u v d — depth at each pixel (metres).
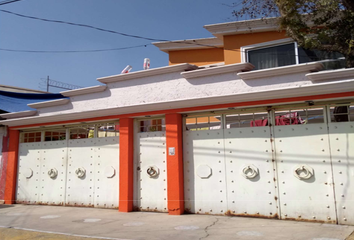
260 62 10.14
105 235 5.63
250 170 6.84
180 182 7.34
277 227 5.85
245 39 10.43
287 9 7.52
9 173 9.94
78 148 9.09
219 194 7.11
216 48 12.58
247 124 7.53
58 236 5.65
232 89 7.07
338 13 7.50
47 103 9.37
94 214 7.66
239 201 6.90
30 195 9.63
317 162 6.29
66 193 9.05
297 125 6.56
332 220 6.04
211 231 5.71
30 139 10.18
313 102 6.47
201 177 7.33
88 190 8.73
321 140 6.32
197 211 7.29
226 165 7.12
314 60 9.40
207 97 6.93
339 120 6.44
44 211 8.31
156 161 7.84
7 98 9.99
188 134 7.62
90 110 8.34
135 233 5.71
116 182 8.36
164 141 7.83
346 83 5.79
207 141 7.39
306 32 7.83
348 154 6.05
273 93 6.39
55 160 9.42
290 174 6.50
